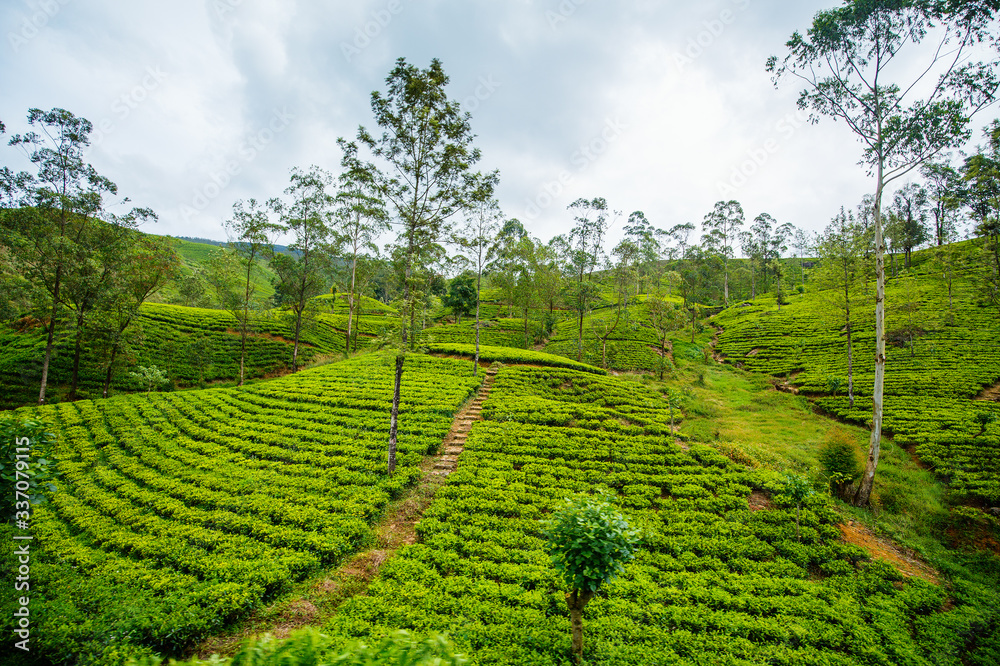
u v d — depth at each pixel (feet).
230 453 76.38
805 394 124.88
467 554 51.24
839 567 50.14
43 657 34.24
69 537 50.78
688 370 162.61
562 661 34.94
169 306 180.24
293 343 176.45
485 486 66.90
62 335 132.67
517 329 241.76
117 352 121.90
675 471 73.97
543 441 83.87
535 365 146.51
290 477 67.15
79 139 107.24
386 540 54.60
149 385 128.98
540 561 49.21
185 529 52.47
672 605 42.68
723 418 108.06
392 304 77.51
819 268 121.80
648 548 53.62
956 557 55.77
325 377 125.70
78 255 107.34
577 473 71.67
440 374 130.72
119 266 114.52
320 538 51.26
